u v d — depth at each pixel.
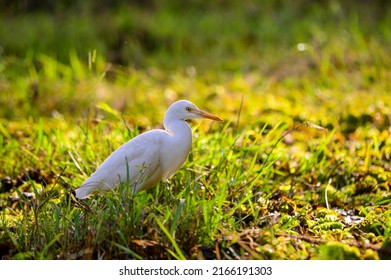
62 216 8.64
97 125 13.54
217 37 25.88
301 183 11.54
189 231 8.20
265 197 10.20
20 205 10.55
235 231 8.48
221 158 10.55
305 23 25.55
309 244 8.23
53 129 13.99
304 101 17.58
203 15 28.59
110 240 8.23
